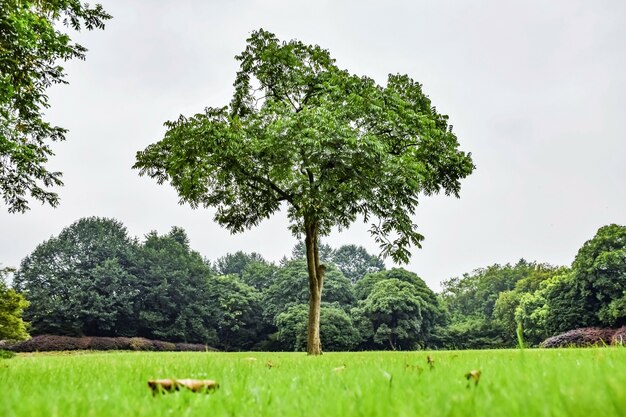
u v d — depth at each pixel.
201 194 16.20
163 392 1.67
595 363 2.27
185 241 72.50
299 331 48.34
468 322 63.28
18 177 14.16
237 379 2.16
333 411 1.09
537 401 1.03
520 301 56.06
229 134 12.65
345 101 13.80
